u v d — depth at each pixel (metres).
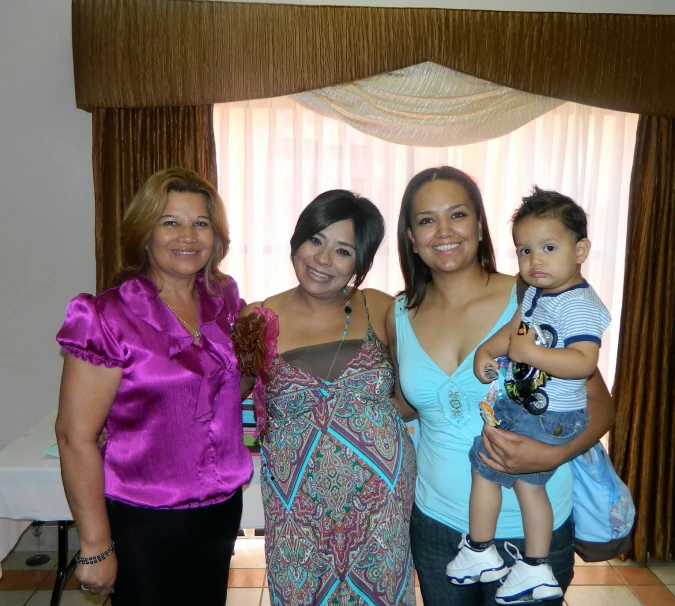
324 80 2.67
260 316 1.62
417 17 2.65
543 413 1.46
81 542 1.50
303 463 1.62
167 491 1.54
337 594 1.62
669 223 2.85
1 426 3.02
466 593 1.63
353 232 1.66
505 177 2.99
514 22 2.66
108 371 1.49
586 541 1.63
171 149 2.76
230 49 2.63
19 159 2.85
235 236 3.00
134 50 2.61
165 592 1.57
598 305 1.44
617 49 2.69
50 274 2.94
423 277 1.67
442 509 1.60
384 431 1.66
